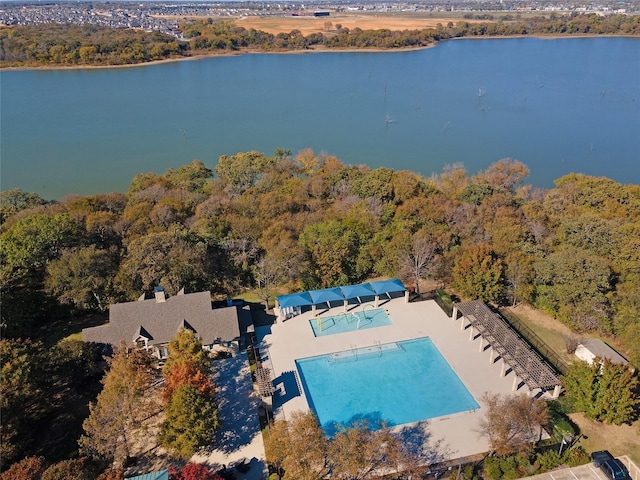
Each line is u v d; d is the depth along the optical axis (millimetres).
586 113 175750
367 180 92125
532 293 63844
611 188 83750
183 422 39062
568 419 45844
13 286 61156
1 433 38469
